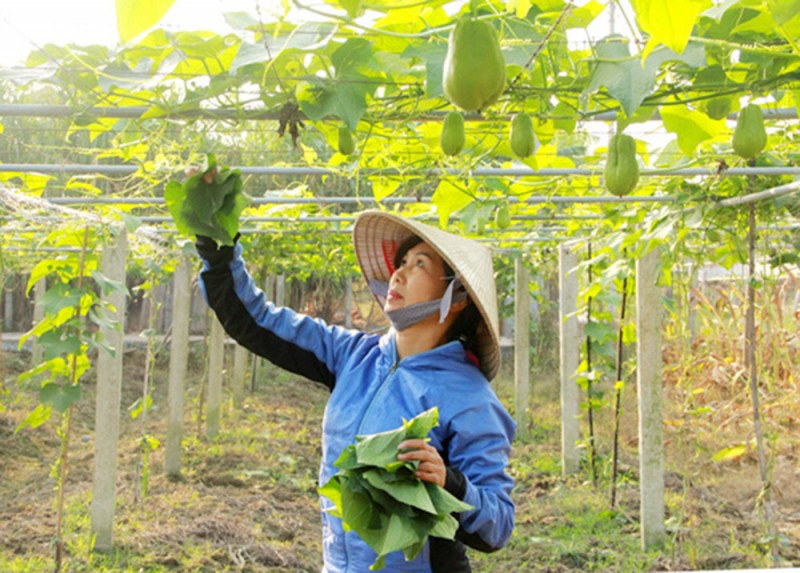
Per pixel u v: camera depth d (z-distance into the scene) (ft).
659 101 8.93
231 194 7.56
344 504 6.29
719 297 27.91
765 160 14.99
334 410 8.75
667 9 4.64
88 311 15.64
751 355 16.90
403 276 8.71
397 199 16.90
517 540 19.76
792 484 23.85
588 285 24.75
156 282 23.43
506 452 8.14
